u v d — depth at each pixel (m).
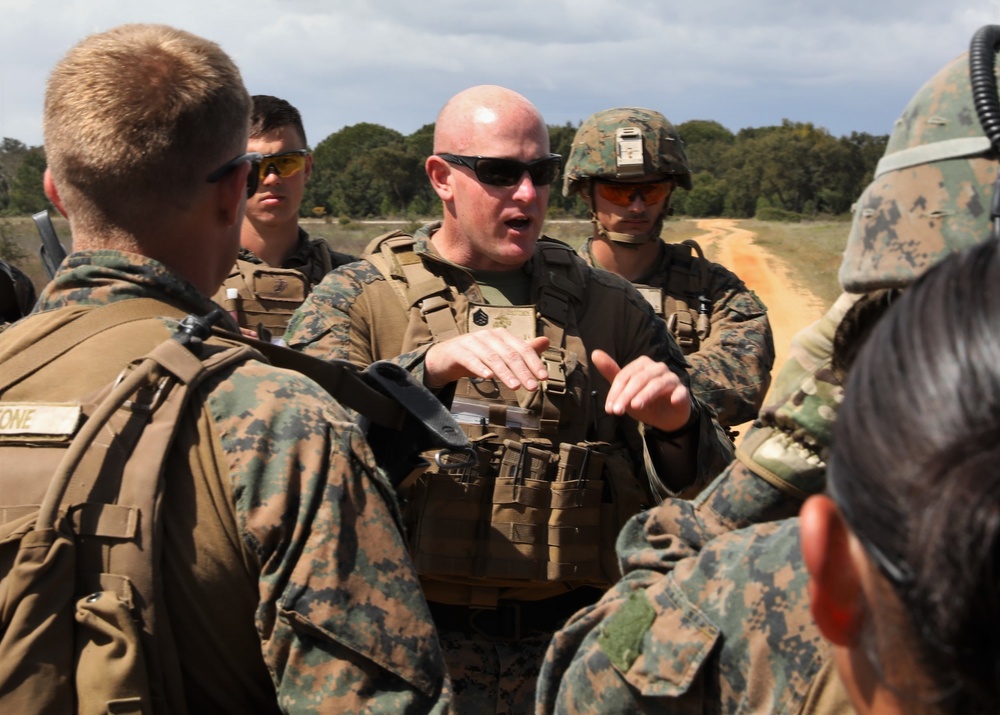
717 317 4.14
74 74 1.50
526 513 2.51
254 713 1.46
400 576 1.41
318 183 69.19
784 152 69.31
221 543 1.35
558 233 36.00
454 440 1.71
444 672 1.42
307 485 1.37
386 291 2.72
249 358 1.47
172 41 1.53
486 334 2.22
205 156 1.52
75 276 1.50
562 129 65.12
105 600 1.27
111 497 1.31
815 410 1.22
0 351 1.45
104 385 1.39
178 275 1.52
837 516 0.69
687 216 72.00
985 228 1.07
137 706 1.26
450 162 2.68
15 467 1.33
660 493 2.36
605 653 1.20
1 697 1.23
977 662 0.55
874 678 0.66
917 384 0.59
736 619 1.10
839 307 1.25
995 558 0.53
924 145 1.12
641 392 1.95
